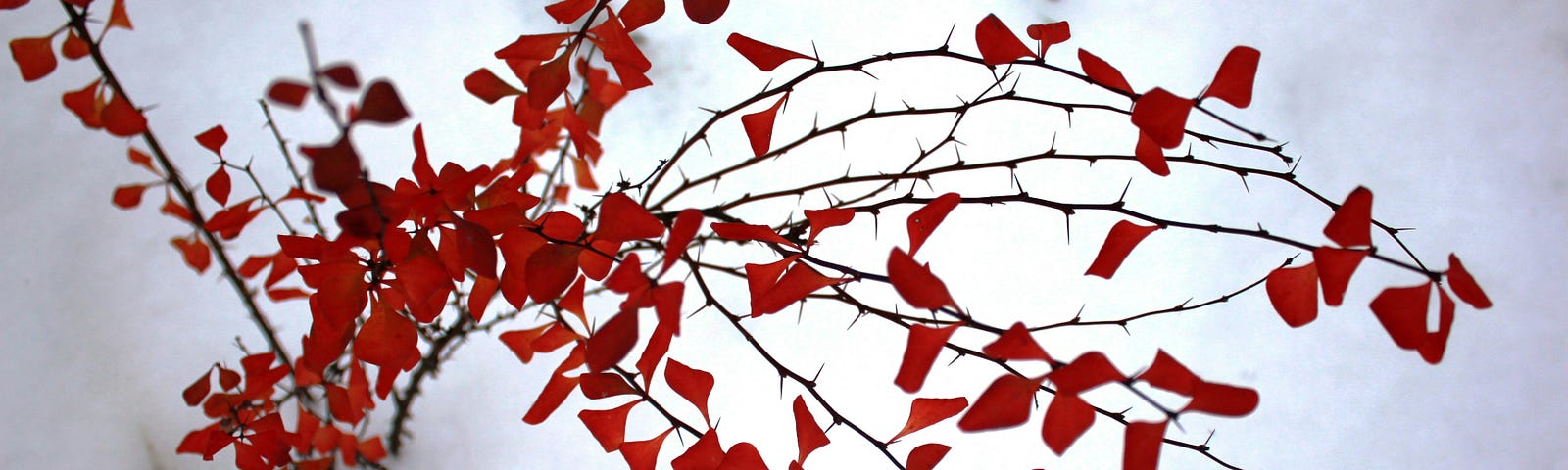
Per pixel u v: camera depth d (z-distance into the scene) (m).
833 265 0.65
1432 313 1.17
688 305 1.11
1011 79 1.22
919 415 0.70
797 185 1.17
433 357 0.92
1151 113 0.62
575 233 0.67
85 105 0.71
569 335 0.74
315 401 0.92
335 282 0.66
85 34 0.69
